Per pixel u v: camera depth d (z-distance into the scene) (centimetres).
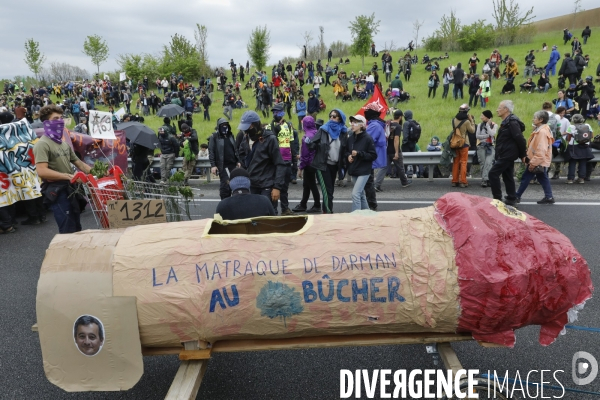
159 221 410
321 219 304
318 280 267
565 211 737
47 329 273
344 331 277
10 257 623
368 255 272
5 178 704
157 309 266
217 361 379
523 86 2130
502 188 928
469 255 264
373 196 769
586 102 1577
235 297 266
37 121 967
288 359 379
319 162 711
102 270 274
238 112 2409
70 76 6284
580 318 423
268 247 279
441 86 2506
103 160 859
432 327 273
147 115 2630
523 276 258
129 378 274
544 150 740
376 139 749
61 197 499
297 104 1792
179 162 1127
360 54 3428
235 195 395
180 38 4253
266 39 3872
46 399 338
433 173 1098
